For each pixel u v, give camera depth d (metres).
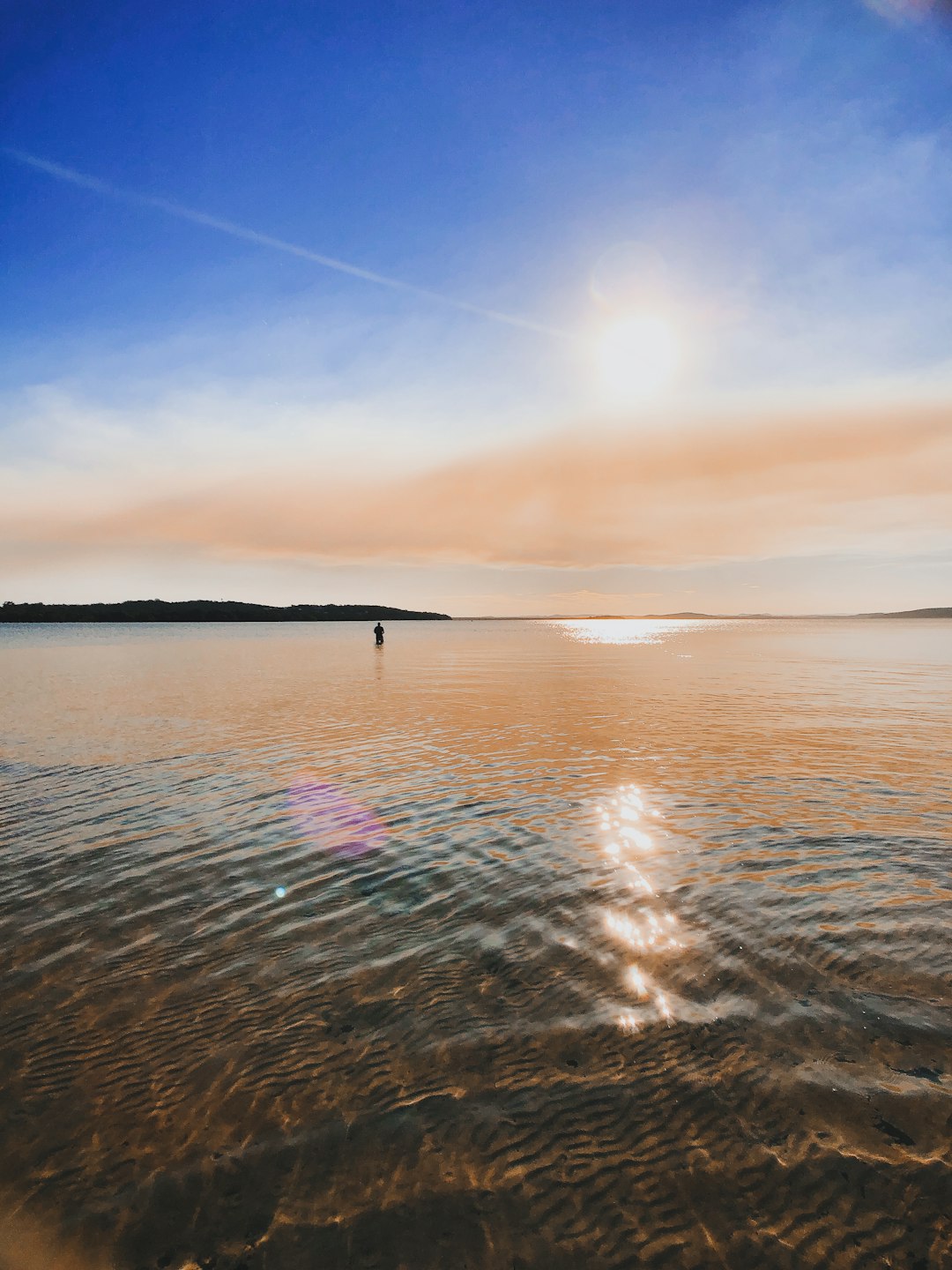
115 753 14.79
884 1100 4.22
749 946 6.16
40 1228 3.58
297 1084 4.57
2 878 8.18
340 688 27.62
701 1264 3.31
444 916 7.02
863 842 8.74
